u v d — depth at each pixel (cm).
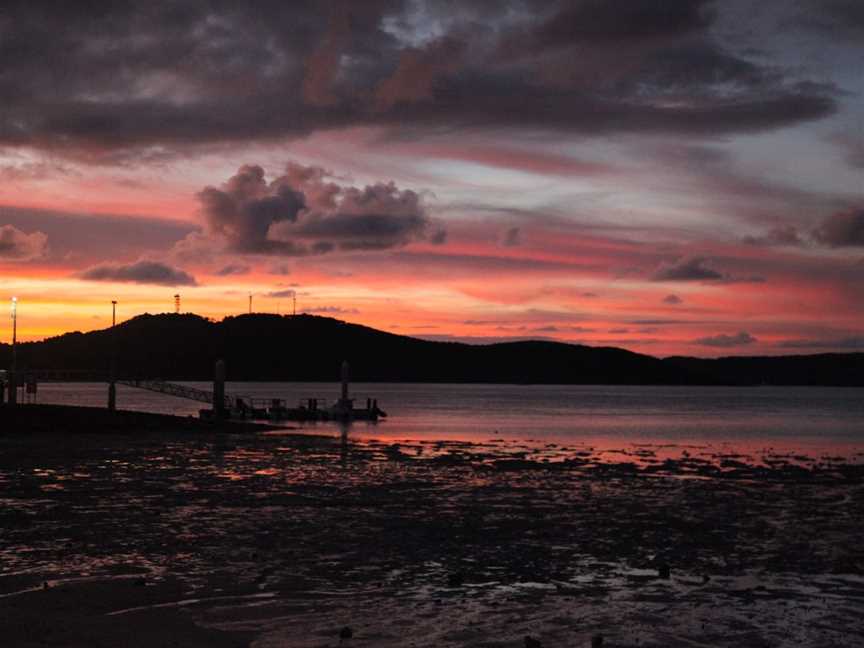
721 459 4638
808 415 12900
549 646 1256
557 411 13312
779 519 2453
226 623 1344
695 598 1547
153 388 8781
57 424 5800
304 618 1381
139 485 3095
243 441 5419
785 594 1580
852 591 1608
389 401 18425
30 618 1332
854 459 4722
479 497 2869
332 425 8144
